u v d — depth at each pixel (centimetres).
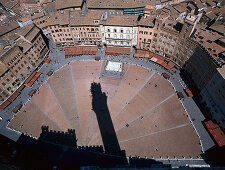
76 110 7850
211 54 6625
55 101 8231
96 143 6700
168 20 8700
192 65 7944
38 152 6456
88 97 8300
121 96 8219
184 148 6284
